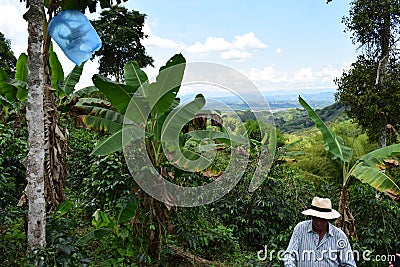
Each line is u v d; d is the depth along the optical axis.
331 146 6.20
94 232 4.82
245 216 7.11
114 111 5.27
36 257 3.98
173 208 5.18
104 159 5.89
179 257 5.77
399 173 7.91
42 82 4.32
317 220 4.10
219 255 6.17
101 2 5.22
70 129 8.84
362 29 9.37
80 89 7.01
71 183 8.09
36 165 4.26
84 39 4.66
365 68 9.48
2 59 16.83
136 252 5.05
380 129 9.45
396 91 9.15
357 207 6.79
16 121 6.91
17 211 5.22
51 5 5.15
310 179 8.84
